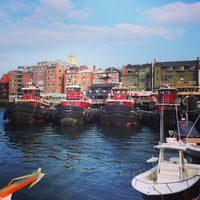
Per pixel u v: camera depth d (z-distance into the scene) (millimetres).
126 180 17062
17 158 22547
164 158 13516
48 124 50094
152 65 83562
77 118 45562
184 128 27031
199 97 64500
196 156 15844
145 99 67125
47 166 20156
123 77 89812
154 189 11555
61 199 13945
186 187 11438
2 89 128125
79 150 26297
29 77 116438
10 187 10266
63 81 105062
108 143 30391
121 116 43406
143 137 35031
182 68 78812
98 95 84125
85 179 17203
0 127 45000
